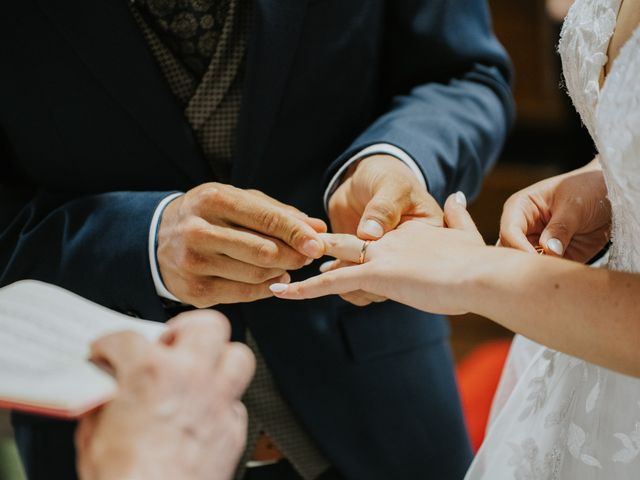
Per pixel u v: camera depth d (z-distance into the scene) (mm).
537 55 2773
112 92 1001
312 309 1073
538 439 907
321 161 1090
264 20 995
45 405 633
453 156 1053
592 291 726
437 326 1147
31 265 1022
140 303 980
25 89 1013
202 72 1046
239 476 1124
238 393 709
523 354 1065
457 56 1137
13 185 1116
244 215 907
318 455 1137
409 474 1114
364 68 1073
